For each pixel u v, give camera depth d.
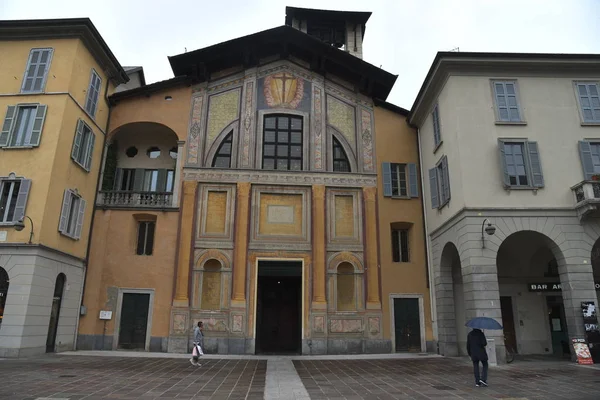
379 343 21.83
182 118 24.31
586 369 15.43
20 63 20.16
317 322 21.64
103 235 22.28
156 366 16.03
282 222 23.05
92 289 21.55
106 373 13.80
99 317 21.27
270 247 22.56
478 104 19.56
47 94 19.58
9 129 19.11
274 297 24.84
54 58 20.11
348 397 10.64
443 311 21.00
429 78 21.22
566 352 20.95
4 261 17.48
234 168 23.33
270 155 24.34
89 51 21.50
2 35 20.36
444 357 20.12
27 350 17.06
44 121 19.12
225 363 17.58
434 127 22.08
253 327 21.47
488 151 18.94
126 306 21.66
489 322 12.52
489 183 18.55
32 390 10.64
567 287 17.59
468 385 12.40
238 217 22.64
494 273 17.55
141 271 21.97
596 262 22.17
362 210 23.64
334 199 23.69
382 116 25.45
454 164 19.39
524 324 21.94
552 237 17.98
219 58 24.89
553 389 11.64
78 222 20.94
